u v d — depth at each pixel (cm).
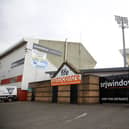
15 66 4697
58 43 4878
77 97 2347
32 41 4441
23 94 3922
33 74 4300
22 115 1448
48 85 2952
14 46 4769
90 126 958
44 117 1310
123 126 919
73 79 2445
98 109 1573
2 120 1227
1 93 3662
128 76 2091
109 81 2256
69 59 4906
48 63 4609
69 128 933
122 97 2095
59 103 2545
